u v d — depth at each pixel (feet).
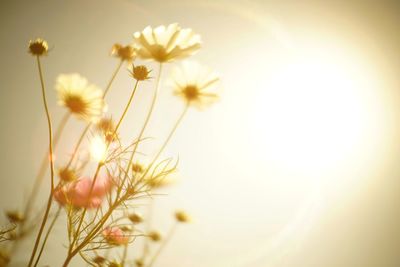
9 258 2.21
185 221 3.18
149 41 2.17
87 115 2.10
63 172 2.14
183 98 2.33
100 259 2.40
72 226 2.19
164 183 2.33
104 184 2.20
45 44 2.17
